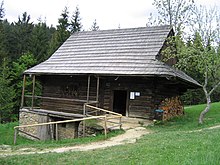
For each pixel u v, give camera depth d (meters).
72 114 19.64
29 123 21.73
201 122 17.09
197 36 17.50
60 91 23.16
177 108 22.20
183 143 9.88
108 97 20.94
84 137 15.44
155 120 18.69
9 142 18.23
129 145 11.00
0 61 41.94
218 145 8.99
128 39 22.80
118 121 18.64
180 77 18.75
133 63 19.58
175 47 20.33
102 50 22.69
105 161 8.52
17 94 37.31
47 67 22.78
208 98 17.42
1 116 34.25
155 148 9.45
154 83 19.34
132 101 20.03
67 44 25.88
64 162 8.95
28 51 44.50
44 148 12.17
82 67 21.02
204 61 17.17
